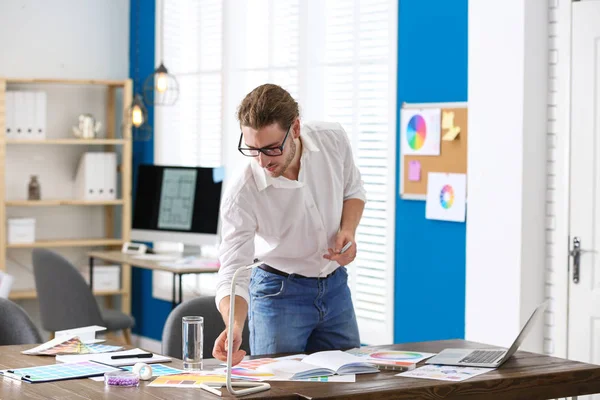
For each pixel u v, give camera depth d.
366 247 5.86
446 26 5.28
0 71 7.42
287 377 2.95
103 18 7.83
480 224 5.00
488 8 4.92
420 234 5.46
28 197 7.34
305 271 3.48
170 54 7.53
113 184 7.57
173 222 6.98
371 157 5.83
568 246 4.81
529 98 4.79
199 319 3.13
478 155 5.00
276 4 6.48
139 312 7.88
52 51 7.62
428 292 5.42
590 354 4.75
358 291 5.91
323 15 6.14
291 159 3.19
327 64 6.08
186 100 7.38
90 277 7.24
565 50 4.80
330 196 3.44
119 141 7.54
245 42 6.80
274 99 3.00
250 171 3.28
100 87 7.86
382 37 5.74
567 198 4.81
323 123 3.50
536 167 4.84
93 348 3.55
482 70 4.96
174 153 7.53
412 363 3.16
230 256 3.27
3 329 4.05
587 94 4.73
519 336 3.16
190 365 3.10
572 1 4.76
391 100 5.61
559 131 4.84
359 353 3.39
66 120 7.72
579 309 4.78
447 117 5.25
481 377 2.99
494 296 4.94
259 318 3.51
